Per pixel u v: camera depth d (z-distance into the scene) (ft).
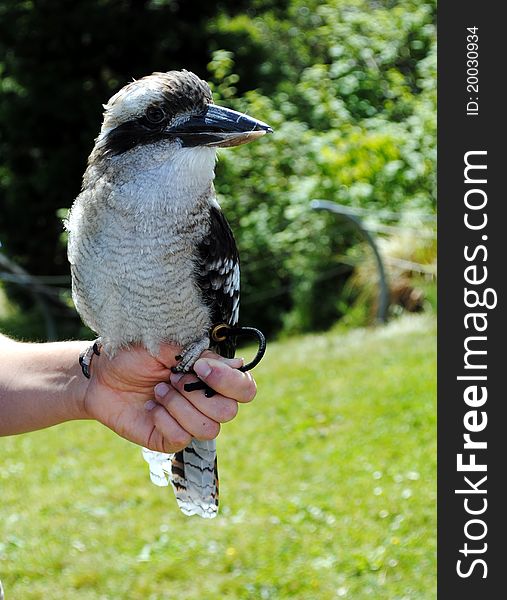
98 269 9.94
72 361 10.07
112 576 18.60
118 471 23.39
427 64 44.93
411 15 51.08
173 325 10.00
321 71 47.83
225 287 10.69
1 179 56.08
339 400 26.11
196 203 10.18
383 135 41.11
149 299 9.89
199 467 11.27
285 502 20.80
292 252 43.55
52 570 18.95
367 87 47.88
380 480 21.33
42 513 21.47
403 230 37.35
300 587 17.87
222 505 20.97
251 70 55.01
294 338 38.75
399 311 36.45
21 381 9.97
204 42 54.90
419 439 23.09
